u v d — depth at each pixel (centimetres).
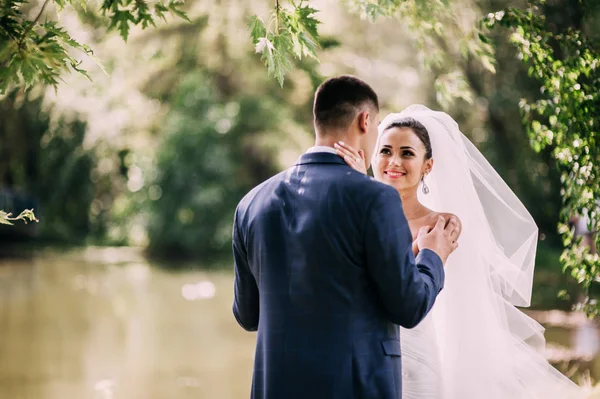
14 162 2258
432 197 387
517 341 399
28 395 739
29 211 397
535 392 390
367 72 1858
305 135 2505
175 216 2511
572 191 491
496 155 1766
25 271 1934
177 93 2489
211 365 881
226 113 2483
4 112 2050
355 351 272
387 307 276
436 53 601
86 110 2073
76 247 2689
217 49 2012
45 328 1110
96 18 614
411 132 371
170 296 1489
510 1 1172
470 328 374
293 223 284
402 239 272
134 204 2591
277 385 276
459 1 764
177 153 2492
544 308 1206
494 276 391
